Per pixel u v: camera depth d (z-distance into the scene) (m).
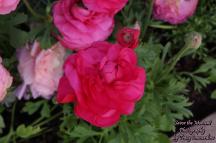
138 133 0.72
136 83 0.58
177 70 0.90
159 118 0.75
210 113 0.89
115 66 0.58
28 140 0.79
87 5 0.62
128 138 0.72
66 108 0.72
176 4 0.78
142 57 0.72
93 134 0.72
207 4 0.89
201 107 0.89
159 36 0.88
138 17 0.78
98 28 0.64
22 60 0.69
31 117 0.80
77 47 0.65
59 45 0.68
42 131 0.79
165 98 0.77
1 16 0.71
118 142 0.72
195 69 0.90
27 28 0.80
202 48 0.86
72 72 0.57
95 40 0.65
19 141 0.78
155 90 0.76
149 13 0.78
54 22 0.64
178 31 0.86
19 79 0.74
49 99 0.76
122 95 0.57
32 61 0.69
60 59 0.68
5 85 0.64
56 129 0.79
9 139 0.75
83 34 0.64
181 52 0.72
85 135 0.72
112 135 0.73
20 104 0.80
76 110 0.58
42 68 0.67
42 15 0.74
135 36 0.62
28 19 0.76
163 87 0.76
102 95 0.56
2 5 0.62
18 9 0.77
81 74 0.57
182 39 0.87
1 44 0.77
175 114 0.77
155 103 0.74
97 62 0.58
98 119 0.58
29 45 0.71
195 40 0.69
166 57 0.88
